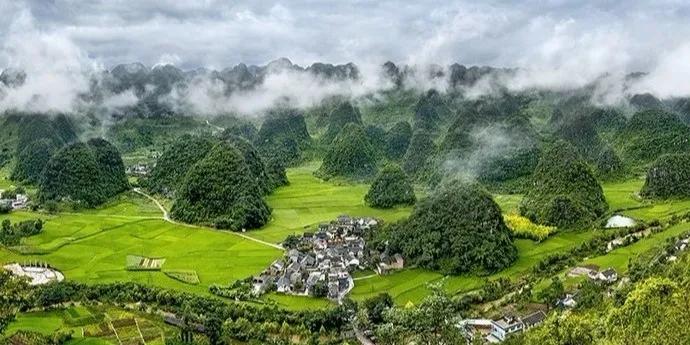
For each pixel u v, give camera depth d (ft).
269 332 635.66
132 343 597.93
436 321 522.88
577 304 632.38
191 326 636.07
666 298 421.59
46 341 590.96
